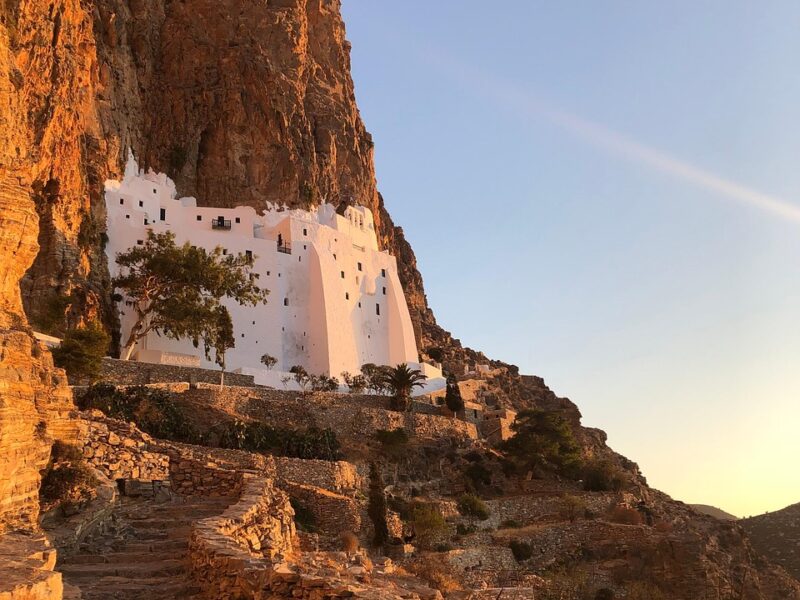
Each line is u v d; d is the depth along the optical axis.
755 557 80.50
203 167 97.62
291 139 103.81
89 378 49.19
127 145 88.31
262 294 84.62
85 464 20.39
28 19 64.62
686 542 59.56
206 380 66.00
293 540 23.20
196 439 45.00
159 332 73.94
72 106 71.75
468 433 77.50
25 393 15.97
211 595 13.80
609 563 58.25
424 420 72.38
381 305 100.69
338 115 121.56
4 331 15.71
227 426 47.78
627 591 54.94
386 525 44.09
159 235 71.06
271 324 84.75
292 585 11.41
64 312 61.50
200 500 23.75
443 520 50.72
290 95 108.25
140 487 23.33
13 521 14.69
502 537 56.44
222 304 81.25
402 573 27.23
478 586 40.75
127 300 73.25
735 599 59.03
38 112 65.56
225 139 98.88
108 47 92.12
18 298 16.98
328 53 127.62
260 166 99.69
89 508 18.81
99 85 86.50
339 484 46.47
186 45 102.00
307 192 102.00
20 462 15.30
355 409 66.00
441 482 66.06
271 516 21.11
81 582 15.24
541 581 48.72
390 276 102.94
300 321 88.25
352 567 15.12
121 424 25.88
